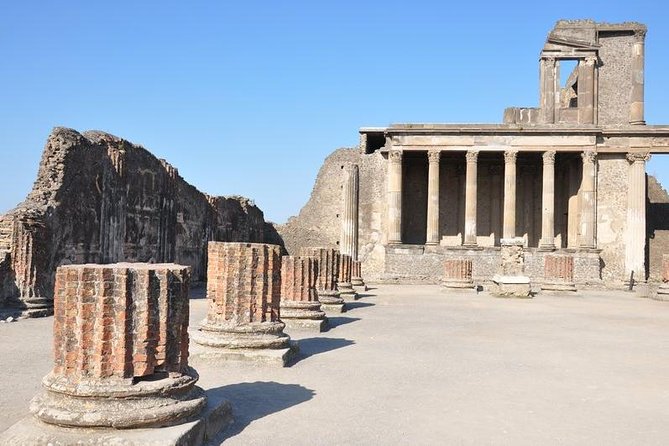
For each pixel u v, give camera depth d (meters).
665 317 22.19
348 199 51.12
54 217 20.42
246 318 11.88
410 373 11.27
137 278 7.11
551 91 51.09
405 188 54.12
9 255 18.59
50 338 14.29
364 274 51.00
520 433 7.72
